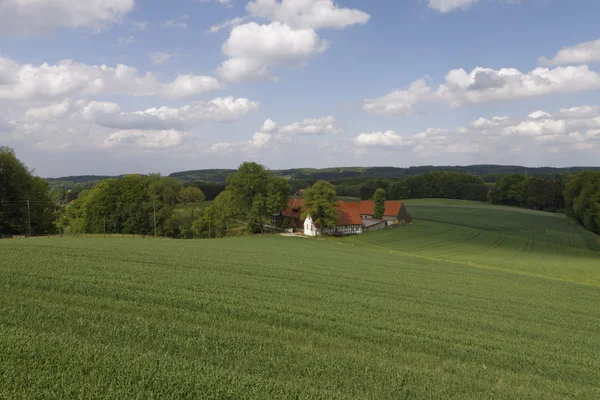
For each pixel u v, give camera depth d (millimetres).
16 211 63562
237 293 22250
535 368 14867
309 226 90812
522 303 26906
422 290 28453
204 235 86812
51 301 17406
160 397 9680
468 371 14000
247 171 86562
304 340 15547
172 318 16594
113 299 18594
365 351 15023
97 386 9688
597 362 16016
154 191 82812
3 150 63062
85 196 86688
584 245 74750
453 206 138125
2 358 10758
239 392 10102
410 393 11711
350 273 33562
